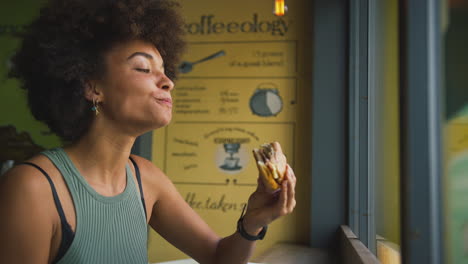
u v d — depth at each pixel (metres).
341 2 2.66
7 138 3.06
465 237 0.62
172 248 2.78
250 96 2.85
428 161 0.60
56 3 0.97
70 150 0.92
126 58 0.92
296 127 2.79
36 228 0.79
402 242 0.62
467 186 0.63
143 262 0.99
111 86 0.91
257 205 0.92
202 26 2.93
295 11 2.85
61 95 0.95
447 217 0.61
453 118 0.62
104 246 0.90
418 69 0.61
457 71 0.63
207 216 2.83
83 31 0.92
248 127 2.84
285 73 2.83
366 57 1.86
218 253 1.01
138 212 0.99
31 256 0.79
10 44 3.09
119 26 0.92
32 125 3.06
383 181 1.38
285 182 0.84
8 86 3.07
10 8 3.12
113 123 0.92
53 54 0.92
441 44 0.61
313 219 2.59
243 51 2.88
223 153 2.85
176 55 1.17
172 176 2.88
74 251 0.85
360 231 1.82
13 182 0.80
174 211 1.10
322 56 2.65
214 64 2.90
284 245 2.63
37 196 0.80
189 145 2.88
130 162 1.05
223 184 2.83
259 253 2.71
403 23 0.63
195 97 2.90
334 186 2.58
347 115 2.56
